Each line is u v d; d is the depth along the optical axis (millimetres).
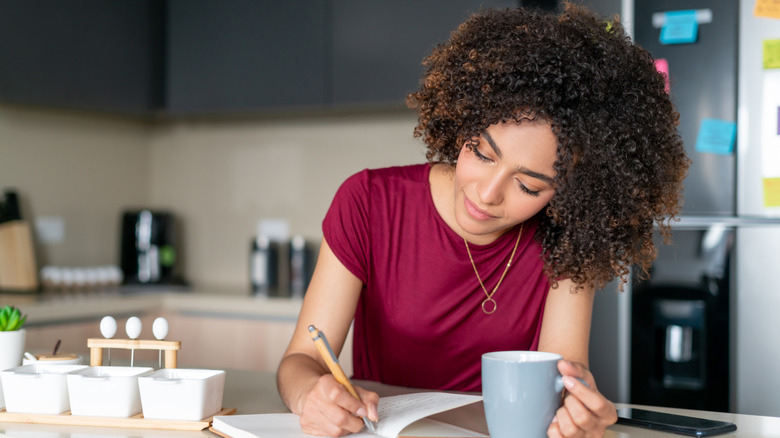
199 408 917
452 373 1275
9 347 1069
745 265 2010
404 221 1221
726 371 2041
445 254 1202
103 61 2723
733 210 2029
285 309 2498
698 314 2059
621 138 980
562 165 946
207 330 2605
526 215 1011
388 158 2947
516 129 933
